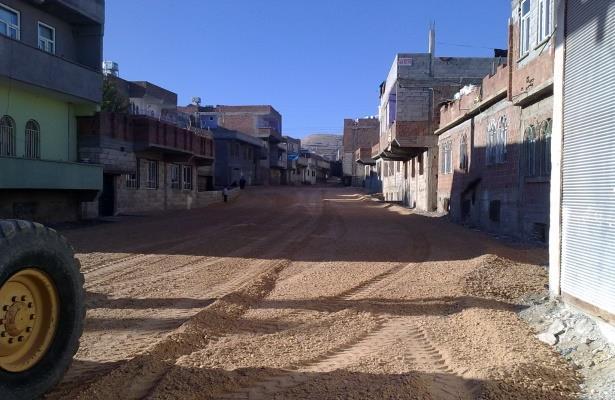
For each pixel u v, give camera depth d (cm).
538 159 1616
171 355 599
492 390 489
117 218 2622
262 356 603
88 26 2431
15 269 426
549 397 482
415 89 3128
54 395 484
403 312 829
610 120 636
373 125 8888
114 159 2650
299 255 1445
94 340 660
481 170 2212
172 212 3231
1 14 2012
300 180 10162
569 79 759
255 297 916
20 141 2080
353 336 696
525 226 1711
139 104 4138
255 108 8094
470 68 3155
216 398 480
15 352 446
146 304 857
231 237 1888
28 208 2086
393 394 484
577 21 735
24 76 1897
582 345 611
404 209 3559
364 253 1479
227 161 5978
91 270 1182
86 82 2298
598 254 651
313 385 508
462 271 1122
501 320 744
